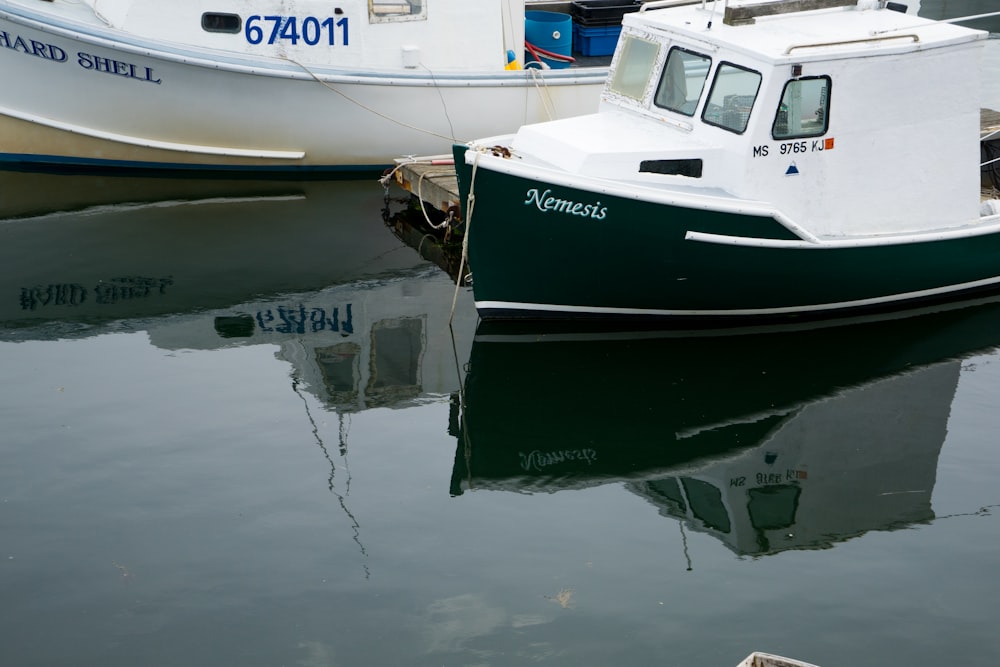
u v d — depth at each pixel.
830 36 9.76
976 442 8.44
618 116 10.45
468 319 10.31
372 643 6.24
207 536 7.13
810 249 9.77
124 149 13.30
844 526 7.43
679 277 9.78
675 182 9.62
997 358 9.76
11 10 12.17
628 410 8.88
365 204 13.05
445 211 12.02
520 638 6.29
